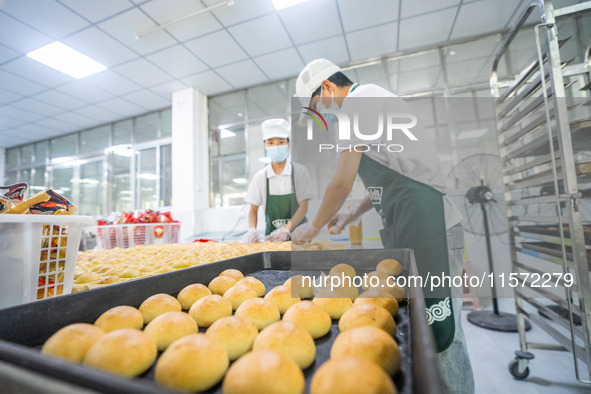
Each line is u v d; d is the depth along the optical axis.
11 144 5.77
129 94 3.96
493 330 2.06
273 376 0.27
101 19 2.59
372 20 2.73
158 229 1.94
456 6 2.59
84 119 4.68
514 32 1.57
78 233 0.63
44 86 3.63
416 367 0.24
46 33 2.72
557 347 1.52
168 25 2.64
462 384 0.86
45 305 0.42
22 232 0.52
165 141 4.50
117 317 0.45
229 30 2.80
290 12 2.59
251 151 4.14
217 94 4.18
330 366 0.27
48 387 0.19
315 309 0.48
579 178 1.38
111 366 0.32
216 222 3.98
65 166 5.41
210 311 0.52
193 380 0.31
